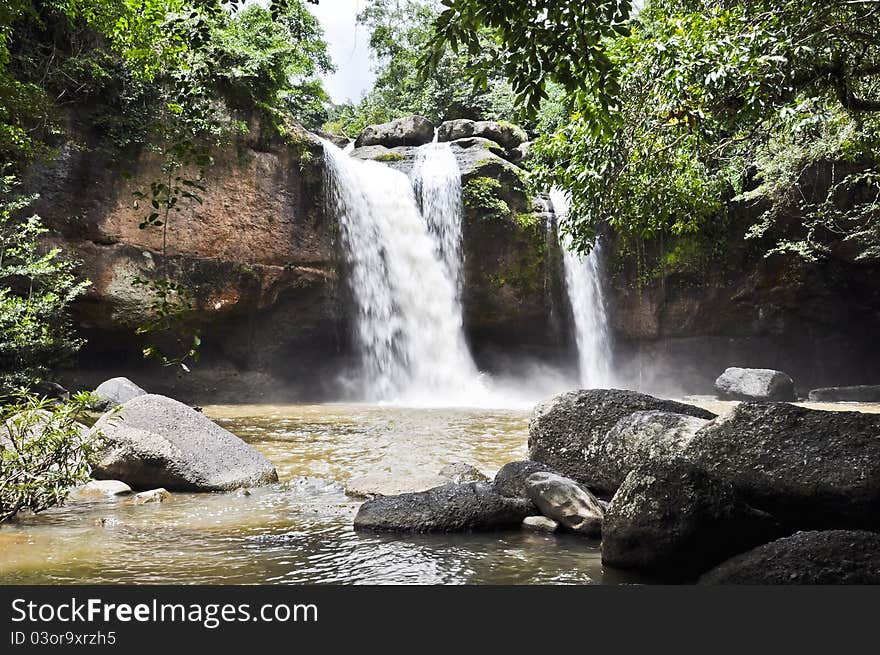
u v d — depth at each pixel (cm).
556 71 420
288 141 1903
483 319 2195
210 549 470
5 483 546
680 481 422
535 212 2186
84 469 582
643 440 578
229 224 1797
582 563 440
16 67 1452
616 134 719
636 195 859
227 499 643
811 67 690
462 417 1439
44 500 569
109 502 625
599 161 756
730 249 2070
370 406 1808
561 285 2228
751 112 700
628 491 436
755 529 416
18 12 1162
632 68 694
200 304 1764
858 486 426
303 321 1994
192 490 679
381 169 2189
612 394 659
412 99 3047
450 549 473
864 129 1050
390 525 523
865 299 2073
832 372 2117
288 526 538
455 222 2156
